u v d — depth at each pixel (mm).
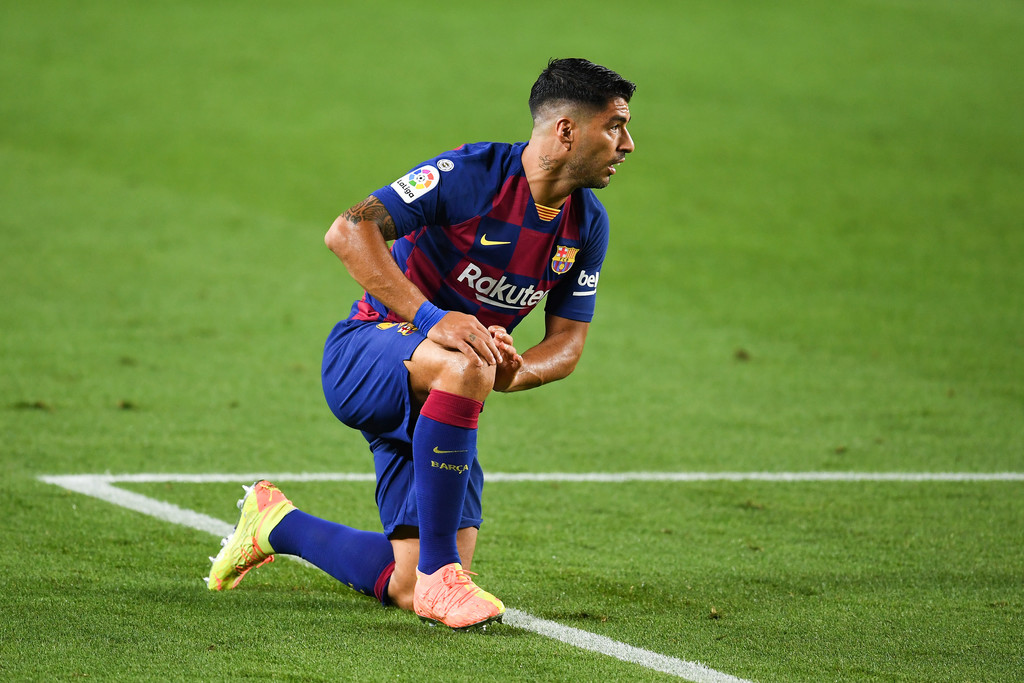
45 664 8922
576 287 11227
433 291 10688
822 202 41500
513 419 19891
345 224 9875
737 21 74312
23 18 64938
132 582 11375
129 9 68438
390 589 10844
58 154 43531
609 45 66438
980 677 9539
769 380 23062
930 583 12320
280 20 68125
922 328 27703
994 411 21094
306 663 9141
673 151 47875
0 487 14656
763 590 11984
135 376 21312
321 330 25719
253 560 11328
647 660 9656
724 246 35812
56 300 26906
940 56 68562
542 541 13656
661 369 23719
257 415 19281
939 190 43438
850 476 16969
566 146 9922
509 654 9586
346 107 52250
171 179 41125
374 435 10945
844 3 80938
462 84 56906
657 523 14547
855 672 9578
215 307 27219
